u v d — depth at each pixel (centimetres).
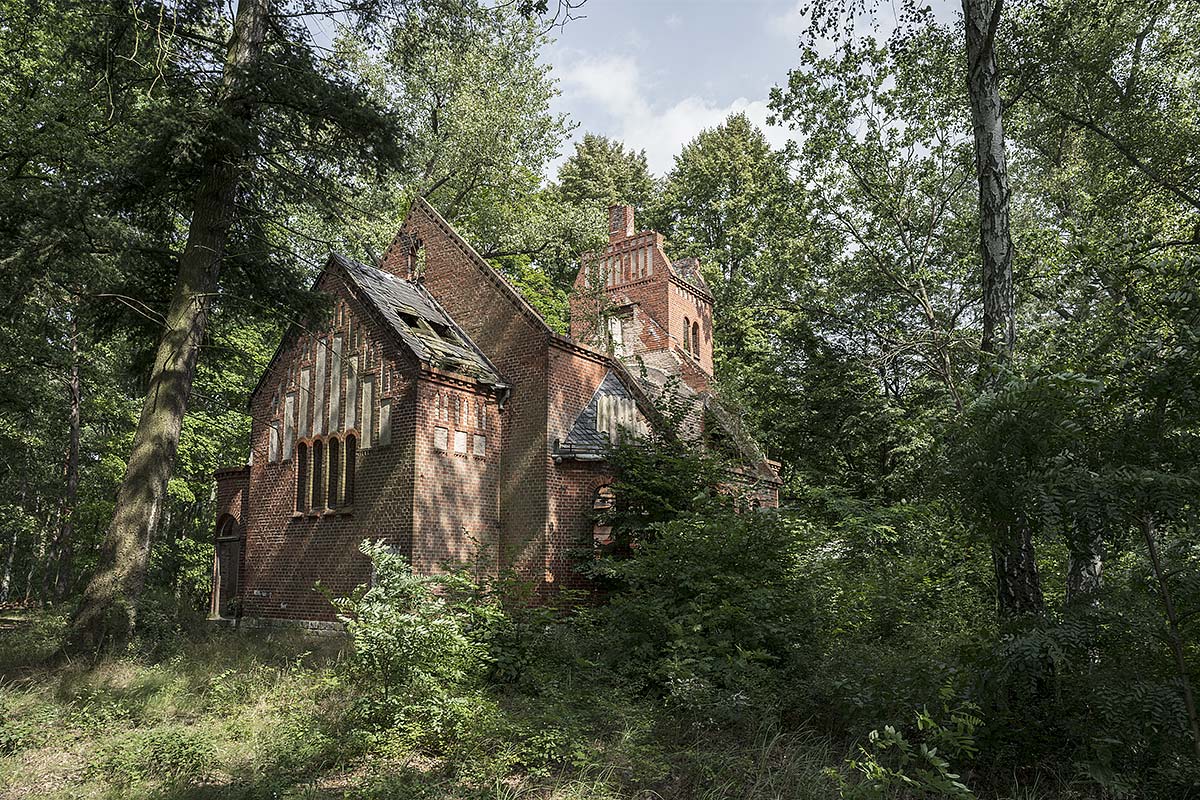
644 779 681
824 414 2777
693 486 1691
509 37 3228
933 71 2034
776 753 757
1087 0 1570
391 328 1906
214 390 2931
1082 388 621
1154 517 612
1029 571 862
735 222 4100
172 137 1312
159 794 628
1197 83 1802
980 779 691
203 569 3019
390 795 627
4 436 2814
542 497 1922
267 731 813
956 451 720
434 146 3194
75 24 1631
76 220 1449
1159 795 610
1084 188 2044
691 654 935
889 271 2480
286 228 1650
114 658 1176
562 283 4047
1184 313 647
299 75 1429
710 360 3109
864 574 1272
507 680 988
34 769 702
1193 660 626
